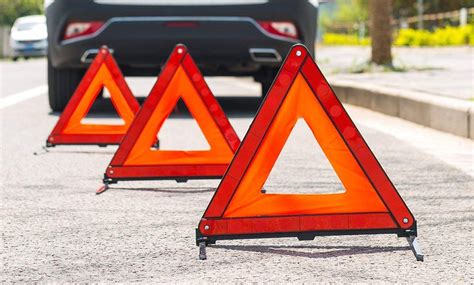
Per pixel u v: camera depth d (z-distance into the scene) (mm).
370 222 5121
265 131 5105
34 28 48469
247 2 11641
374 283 4434
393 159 8516
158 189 7062
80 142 9336
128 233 5531
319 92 5141
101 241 5324
